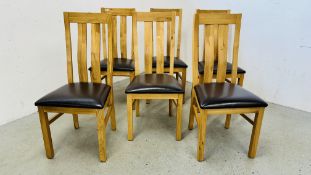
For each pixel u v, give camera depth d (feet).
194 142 5.56
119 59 7.54
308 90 7.27
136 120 6.73
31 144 5.36
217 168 4.63
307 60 7.06
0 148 5.19
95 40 5.18
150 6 10.66
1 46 5.80
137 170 4.55
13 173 4.42
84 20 5.07
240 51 8.43
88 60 8.39
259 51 7.96
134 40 6.14
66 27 5.08
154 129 6.18
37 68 6.77
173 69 7.04
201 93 4.73
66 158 4.89
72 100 4.27
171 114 7.07
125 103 7.90
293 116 7.09
